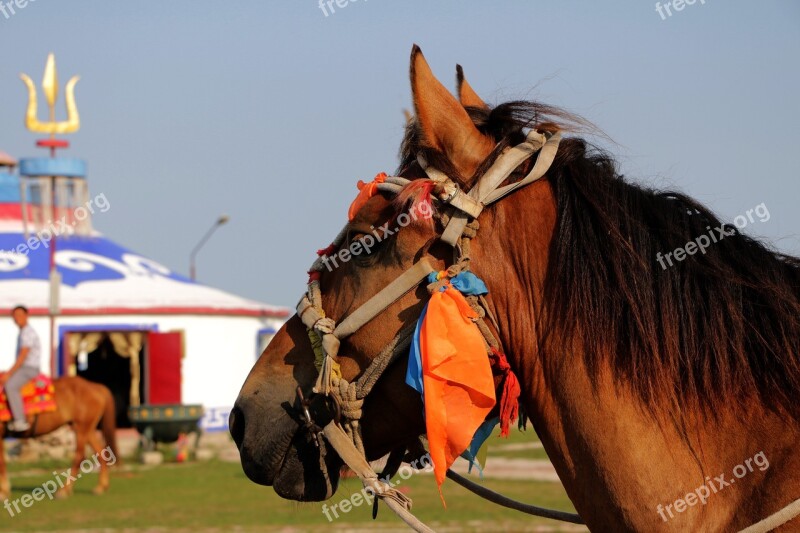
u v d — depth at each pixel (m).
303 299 3.10
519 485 16.58
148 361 28.11
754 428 2.66
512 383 2.82
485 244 2.88
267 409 3.10
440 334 2.75
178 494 16.42
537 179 2.92
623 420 2.74
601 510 2.78
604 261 2.82
